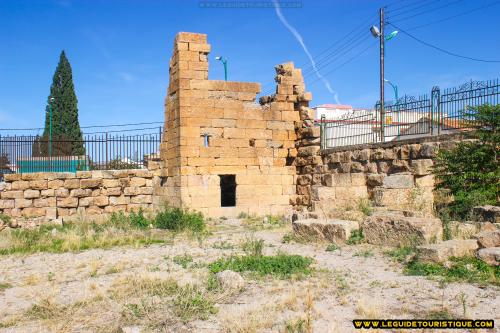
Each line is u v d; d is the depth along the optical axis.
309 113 23.80
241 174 22.69
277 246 12.55
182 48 21.77
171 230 16.89
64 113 45.91
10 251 12.93
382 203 14.91
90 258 11.66
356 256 10.57
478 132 14.43
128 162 24.98
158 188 23.81
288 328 6.18
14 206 21.91
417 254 9.41
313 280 8.69
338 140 25.75
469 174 14.16
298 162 23.95
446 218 11.91
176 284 8.56
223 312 7.02
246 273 9.38
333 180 21.06
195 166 21.59
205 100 22.08
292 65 24.44
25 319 7.16
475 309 6.69
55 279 9.63
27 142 23.17
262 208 23.09
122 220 18.34
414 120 22.84
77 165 23.77
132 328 6.35
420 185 15.64
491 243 9.42
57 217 22.25
